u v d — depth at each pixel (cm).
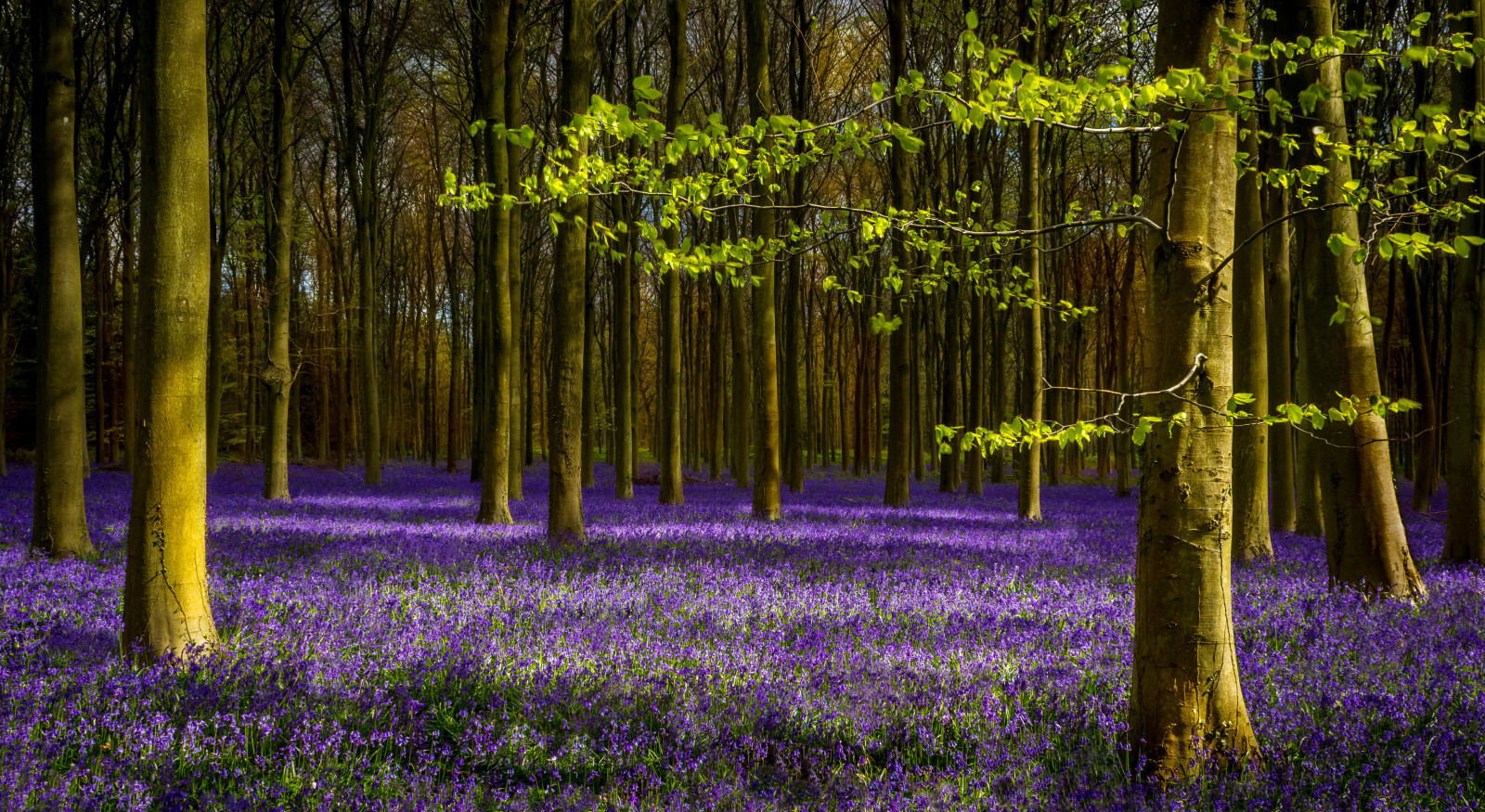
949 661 577
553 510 1161
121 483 2134
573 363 1162
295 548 1084
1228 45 379
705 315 4125
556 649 588
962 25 2050
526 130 432
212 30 2172
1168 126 353
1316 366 827
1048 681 525
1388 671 538
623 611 729
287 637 591
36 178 932
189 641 538
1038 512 1819
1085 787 367
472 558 1022
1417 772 372
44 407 922
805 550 1158
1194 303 384
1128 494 2772
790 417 2650
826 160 2319
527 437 3856
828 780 393
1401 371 3262
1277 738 419
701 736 436
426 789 363
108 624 610
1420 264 2464
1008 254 636
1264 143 936
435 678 514
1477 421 1000
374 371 2795
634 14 2162
